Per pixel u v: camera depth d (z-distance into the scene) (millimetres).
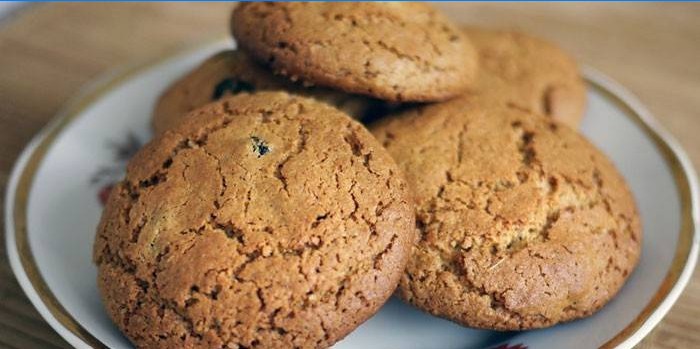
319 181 232
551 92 310
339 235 225
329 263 222
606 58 372
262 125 247
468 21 392
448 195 249
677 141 327
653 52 375
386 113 279
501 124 271
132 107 322
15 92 337
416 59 264
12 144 315
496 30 341
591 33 387
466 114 273
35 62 354
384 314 255
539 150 261
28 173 289
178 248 226
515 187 251
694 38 384
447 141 263
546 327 244
